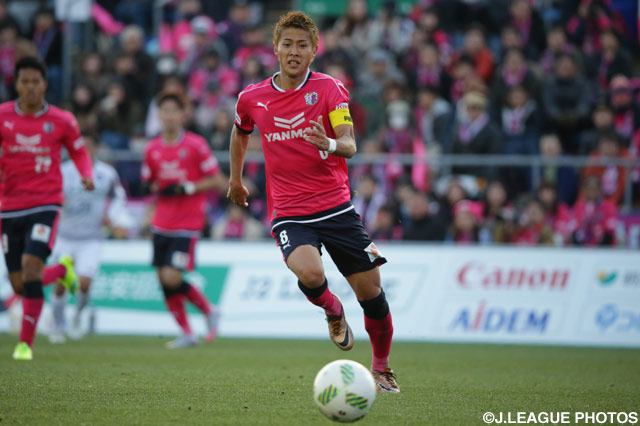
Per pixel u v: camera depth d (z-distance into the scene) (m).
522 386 21.67
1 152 27.97
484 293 40.12
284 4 66.75
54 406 16.39
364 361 28.73
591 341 39.16
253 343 36.56
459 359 30.23
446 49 54.47
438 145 47.53
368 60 52.94
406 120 47.25
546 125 47.84
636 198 40.59
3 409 15.93
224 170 45.19
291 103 18.28
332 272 40.03
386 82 50.66
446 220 41.91
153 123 51.41
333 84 18.28
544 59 52.53
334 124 17.98
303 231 18.33
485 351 34.22
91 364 25.53
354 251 18.42
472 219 40.97
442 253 40.62
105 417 15.12
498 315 39.81
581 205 41.00
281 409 16.45
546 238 40.59
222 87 52.50
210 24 57.16
